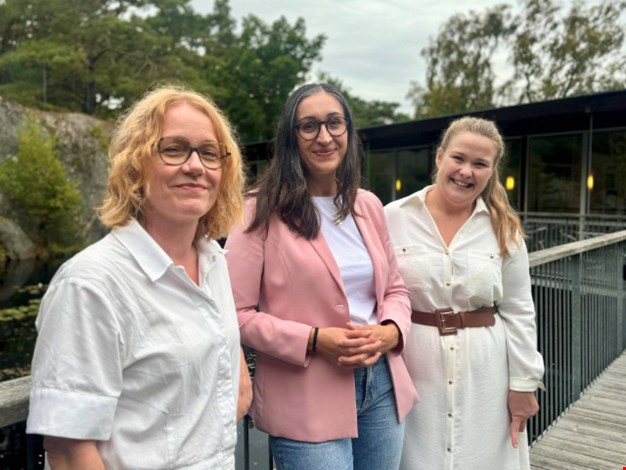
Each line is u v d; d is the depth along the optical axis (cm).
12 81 3198
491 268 186
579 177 1023
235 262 149
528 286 196
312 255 148
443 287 187
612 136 978
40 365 83
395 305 164
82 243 2170
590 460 267
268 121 3428
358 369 155
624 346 472
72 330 83
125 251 94
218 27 4781
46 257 1986
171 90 103
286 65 3416
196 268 112
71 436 80
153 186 99
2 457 378
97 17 3014
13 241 1903
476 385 186
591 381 384
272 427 148
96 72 2919
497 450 193
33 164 1969
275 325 143
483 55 2853
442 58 2962
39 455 102
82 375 82
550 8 2584
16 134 2127
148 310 92
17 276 1611
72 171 2280
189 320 98
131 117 101
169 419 94
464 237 189
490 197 195
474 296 186
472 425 186
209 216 115
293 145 153
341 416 146
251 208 152
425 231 192
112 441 88
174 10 3756
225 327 106
